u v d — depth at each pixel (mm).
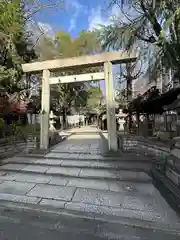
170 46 3402
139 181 3762
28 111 10281
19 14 6270
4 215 2652
